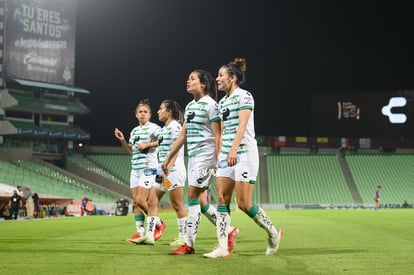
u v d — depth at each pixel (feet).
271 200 153.79
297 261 20.71
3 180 112.06
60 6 134.00
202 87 24.58
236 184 22.17
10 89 130.72
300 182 160.56
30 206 83.97
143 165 33.63
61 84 133.90
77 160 146.20
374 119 163.73
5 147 129.59
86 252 24.61
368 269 18.49
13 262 20.47
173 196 29.43
